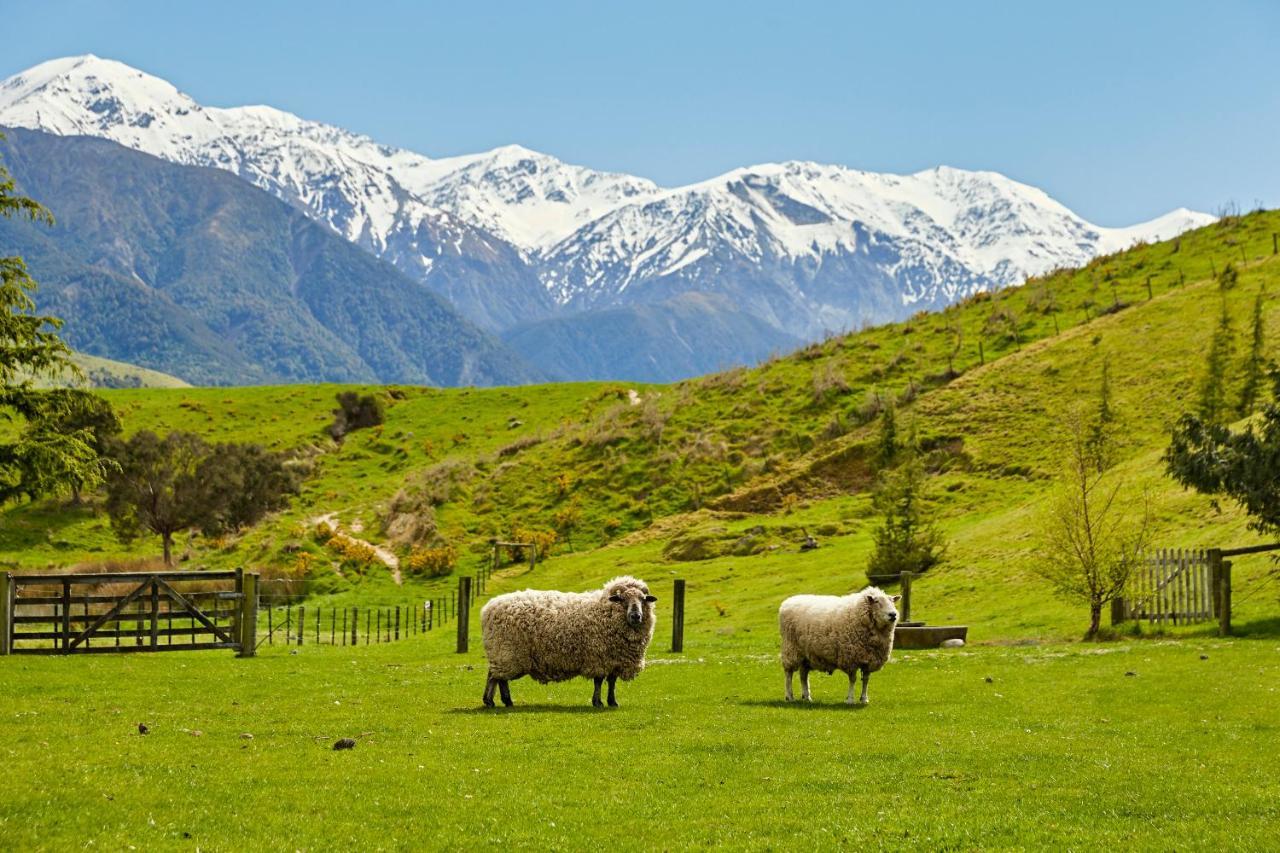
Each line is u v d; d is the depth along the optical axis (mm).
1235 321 85188
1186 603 37125
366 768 16859
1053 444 76375
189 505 88062
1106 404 74625
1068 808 14828
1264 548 36875
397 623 50125
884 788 15969
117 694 25188
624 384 132250
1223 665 27438
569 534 84562
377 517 91875
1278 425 37469
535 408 125125
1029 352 94000
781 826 13922
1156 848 13000
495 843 13148
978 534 59781
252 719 21672
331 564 80062
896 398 93438
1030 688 26078
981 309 115250
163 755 17625
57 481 46062
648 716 22297
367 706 23797
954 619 44219
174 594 34562
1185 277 105438
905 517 56531
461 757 17844
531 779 16312
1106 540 38156
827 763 17641
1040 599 44969
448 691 26688
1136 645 33312
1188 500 51656
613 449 97688
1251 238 113312
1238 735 19828
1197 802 15102
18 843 12547
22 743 18469
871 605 24219
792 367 110375
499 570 78188
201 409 131250
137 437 91375
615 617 23375
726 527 76500
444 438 118000
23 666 29516
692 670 31781
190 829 13438
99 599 33500
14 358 45844
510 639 23391
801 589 56375
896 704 24500
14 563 83312
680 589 39188
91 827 13336
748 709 23688
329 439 121375
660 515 85000
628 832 13656
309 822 13852
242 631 35125
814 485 83000
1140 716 22125
